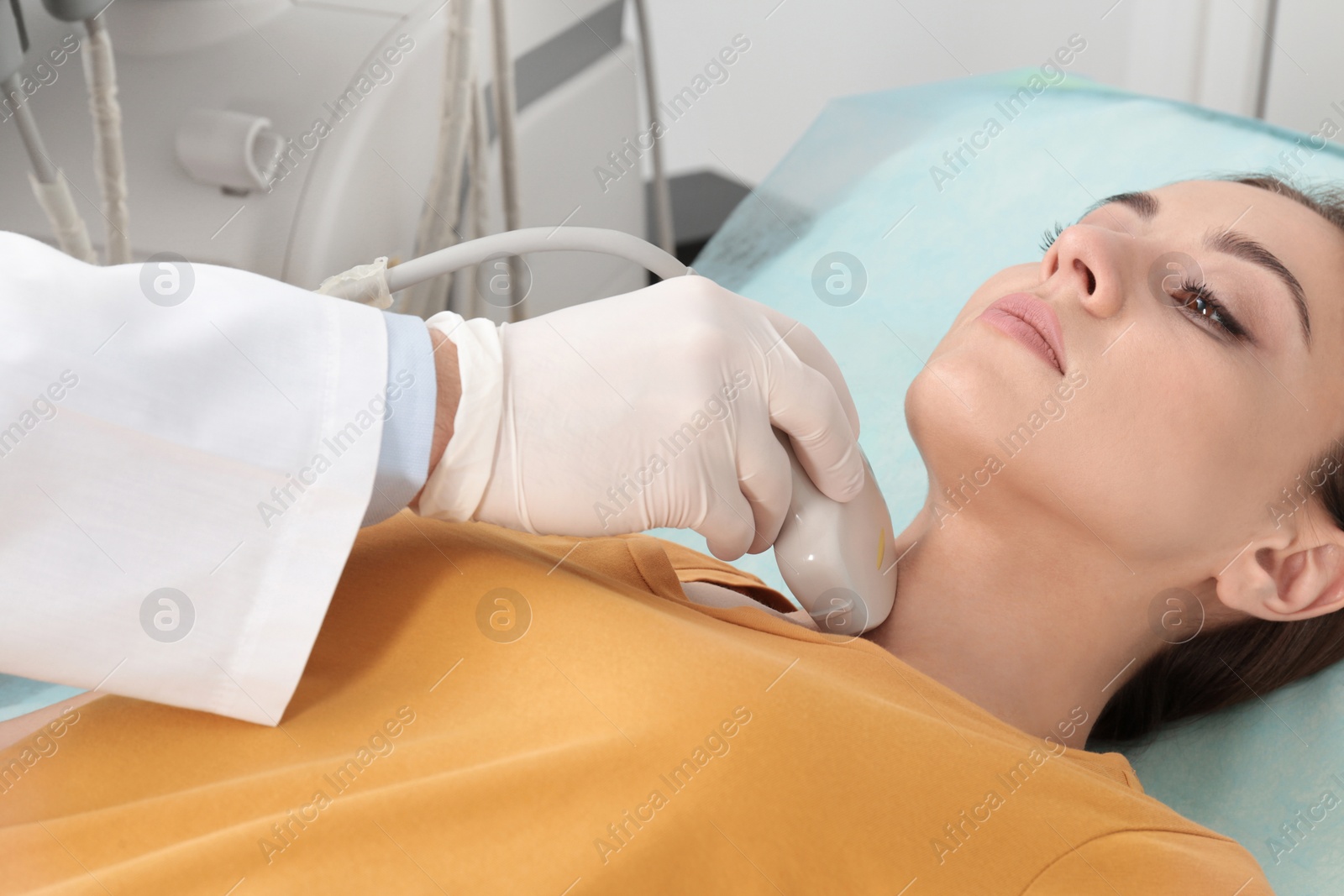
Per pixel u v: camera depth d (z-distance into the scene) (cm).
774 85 240
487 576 67
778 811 57
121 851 52
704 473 68
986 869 59
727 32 238
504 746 58
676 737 58
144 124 141
